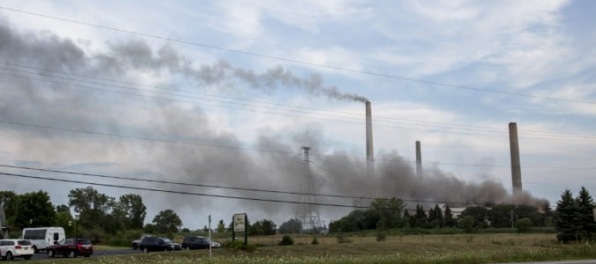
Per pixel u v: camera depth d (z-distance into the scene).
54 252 58.59
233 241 58.22
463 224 119.19
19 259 54.22
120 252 65.06
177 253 53.62
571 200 79.12
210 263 34.78
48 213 116.12
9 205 131.88
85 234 108.56
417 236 98.31
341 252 57.38
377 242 76.12
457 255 37.94
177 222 152.00
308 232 102.81
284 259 36.72
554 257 36.50
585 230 77.00
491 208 121.75
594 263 29.75
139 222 156.12
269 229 102.88
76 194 149.88
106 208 153.62
